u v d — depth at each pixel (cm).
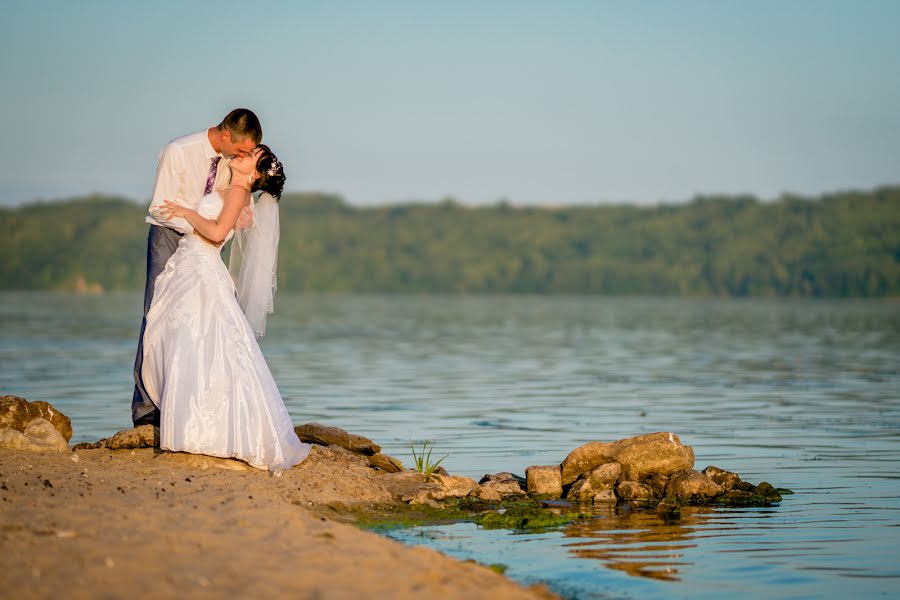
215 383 1352
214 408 1344
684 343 6931
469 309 15525
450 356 5503
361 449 1697
